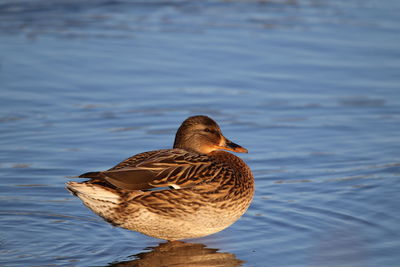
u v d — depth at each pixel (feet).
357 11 73.20
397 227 32.65
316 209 35.06
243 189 31.60
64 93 51.57
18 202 35.81
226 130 46.29
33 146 43.06
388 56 59.98
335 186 38.06
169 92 52.31
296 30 66.54
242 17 70.79
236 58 59.26
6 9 70.90
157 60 58.59
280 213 34.73
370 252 30.04
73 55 59.16
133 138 44.73
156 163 29.99
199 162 30.83
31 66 56.44
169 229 30.45
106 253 30.40
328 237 31.78
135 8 73.36
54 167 40.22
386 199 36.14
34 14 69.87
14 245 30.78
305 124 47.50
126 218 29.43
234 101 51.03
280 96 52.11
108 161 41.16
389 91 53.16
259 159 42.06
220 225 31.24
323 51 61.11
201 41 63.16
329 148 43.65
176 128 46.42
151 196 29.17
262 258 29.84
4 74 54.44
